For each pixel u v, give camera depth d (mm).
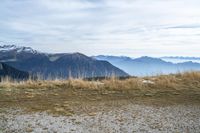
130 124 10430
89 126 10125
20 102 14438
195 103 14773
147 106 13844
